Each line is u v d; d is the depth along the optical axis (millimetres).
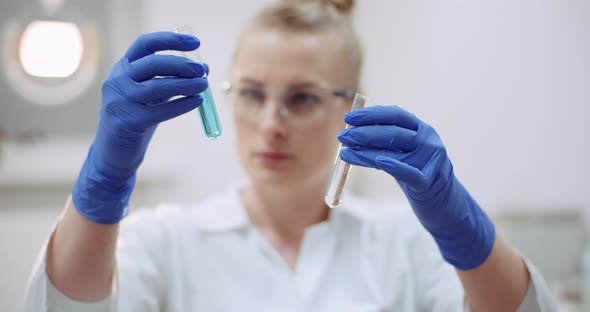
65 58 2711
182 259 1183
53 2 2678
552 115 1958
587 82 1831
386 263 1226
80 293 874
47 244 874
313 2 1210
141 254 1132
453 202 882
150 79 819
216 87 2715
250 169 1137
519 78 2037
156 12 2701
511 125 2080
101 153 854
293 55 1099
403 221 1293
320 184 1210
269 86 1106
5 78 2682
